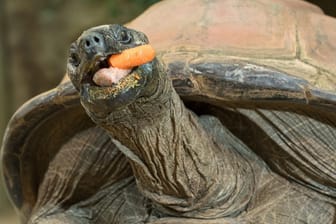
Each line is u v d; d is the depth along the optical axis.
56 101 3.71
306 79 3.64
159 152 3.59
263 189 3.74
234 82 3.60
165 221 3.67
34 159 3.90
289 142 3.72
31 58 9.70
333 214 3.75
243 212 3.70
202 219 3.67
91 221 3.86
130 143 3.58
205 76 3.61
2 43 9.68
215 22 3.78
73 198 3.88
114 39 3.40
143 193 3.67
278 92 3.59
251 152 3.76
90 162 3.81
